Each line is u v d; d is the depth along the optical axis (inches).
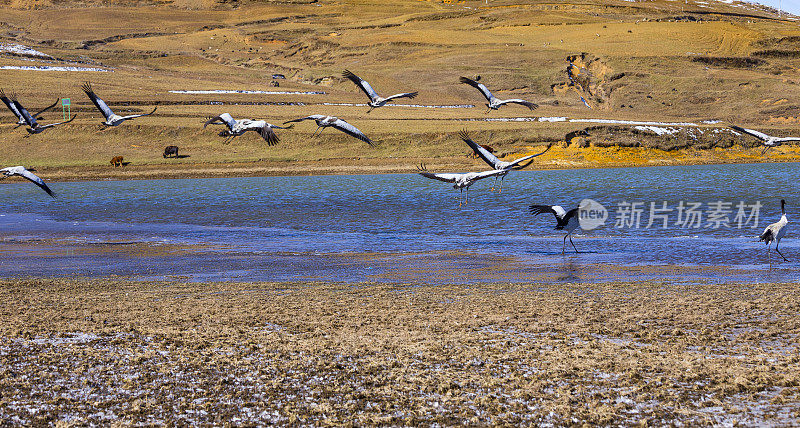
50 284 925.2
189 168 3253.0
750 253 1153.4
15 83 5073.8
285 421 443.5
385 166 3262.8
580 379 510.3
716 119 5349.4
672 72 6594.5
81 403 470.3
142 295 840.9
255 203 2070.6
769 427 425.1
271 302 791.7
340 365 543.8
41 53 7170.3
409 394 486.0
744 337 612.4
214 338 624.7
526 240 1347.2
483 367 540.1
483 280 946.7
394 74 6899.6
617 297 802.2
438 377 517.3
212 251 1242.6
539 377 514.0
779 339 606.5
